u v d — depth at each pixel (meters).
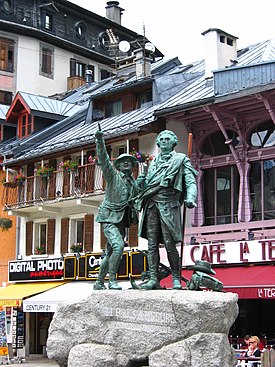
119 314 9.57
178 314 9.04
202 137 25.25
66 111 35.34
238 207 23.89
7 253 32.31
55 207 29.69
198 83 27.81
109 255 10.52
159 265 10.26
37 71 44.22
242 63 28.02
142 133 25.36
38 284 29.48
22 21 43.78
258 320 23.16
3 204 31.28
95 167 26.98
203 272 10.12
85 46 47.41
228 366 9.04
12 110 34.88
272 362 13.06
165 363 8.98
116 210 10.40
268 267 21.30
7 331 26.55
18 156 31.55
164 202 9.94
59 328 10.10
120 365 9.42
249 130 24.00
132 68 41.81
